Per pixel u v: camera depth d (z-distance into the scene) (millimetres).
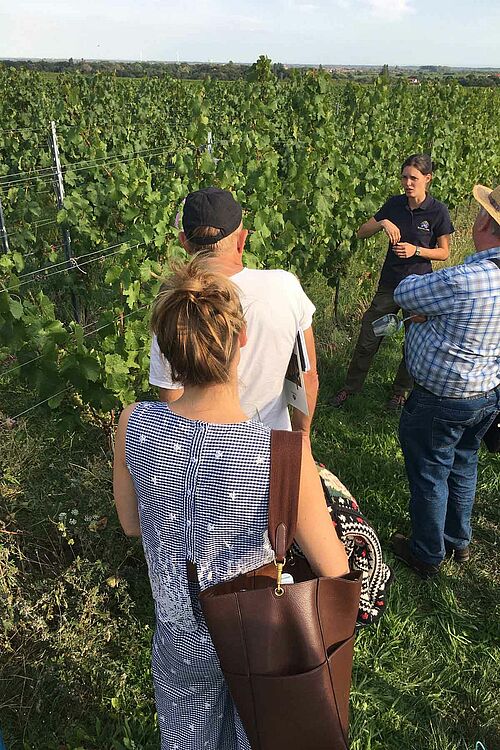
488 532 3541
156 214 4367
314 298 6145
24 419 4039
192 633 1459
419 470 2852
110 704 2465
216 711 1622
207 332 1224
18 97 12453
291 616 1307
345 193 6066
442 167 9133
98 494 3209
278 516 1258
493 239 2404
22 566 2869
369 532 2074
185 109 13281
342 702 1396
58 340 3367
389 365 5340
